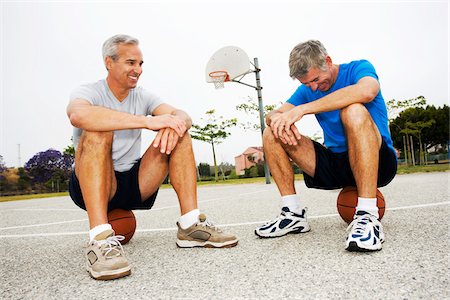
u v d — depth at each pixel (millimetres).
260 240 2234
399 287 1249
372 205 1938
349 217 2400
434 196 4016
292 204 2334
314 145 2361
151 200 2438
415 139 27469
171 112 2369
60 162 33469
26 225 4441
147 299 1328
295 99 2566
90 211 1837
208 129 21938
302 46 2217
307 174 2451
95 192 1848
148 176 2258
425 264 1478
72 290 1517
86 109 1924
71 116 1927
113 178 2156
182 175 2184
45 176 33375
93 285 1566
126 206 2379
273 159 2340
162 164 2242
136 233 3027
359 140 1931
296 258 1727
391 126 26234
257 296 1265
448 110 26844
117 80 2273
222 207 4723
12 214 6477
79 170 1882
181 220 2211
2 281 1736
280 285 1360
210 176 37469
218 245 2105
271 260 1728
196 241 2176
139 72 2273
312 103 2086
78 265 1972
